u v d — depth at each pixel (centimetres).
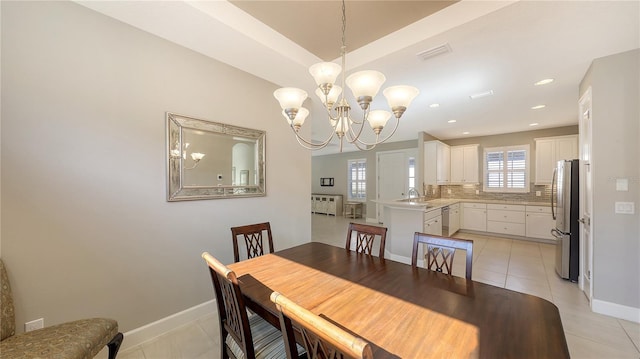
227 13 182
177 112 206
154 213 195
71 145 158
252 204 265
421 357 79
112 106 173
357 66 240
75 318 160
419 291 129
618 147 218
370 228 203
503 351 82
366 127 514
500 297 121
